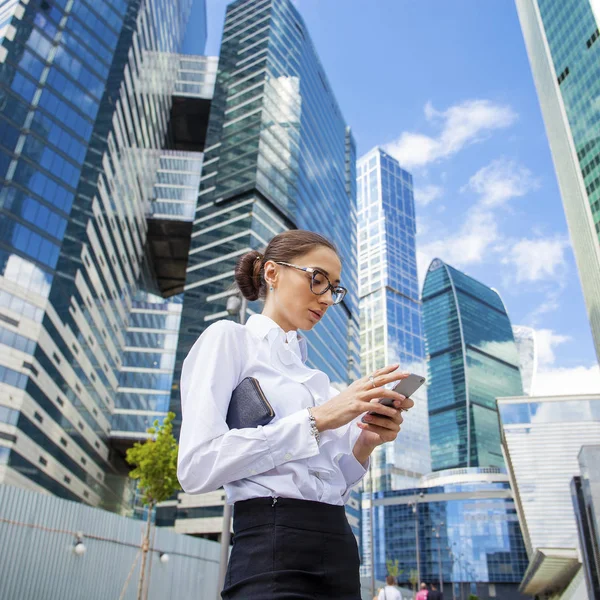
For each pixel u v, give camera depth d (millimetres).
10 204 41531
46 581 15617
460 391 158750
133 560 18953
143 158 69688
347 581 1233
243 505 1273
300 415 1312
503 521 100438
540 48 81750
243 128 74438
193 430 1304
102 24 56844
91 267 51719
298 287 1645
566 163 71125
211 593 22688
